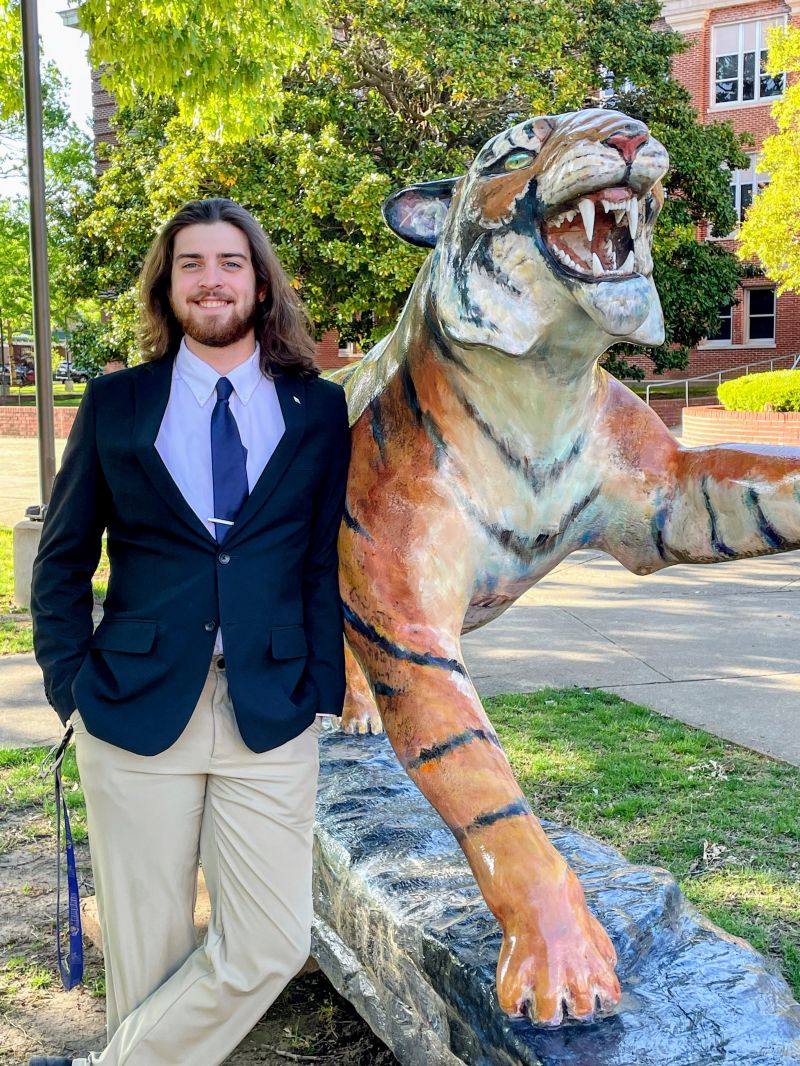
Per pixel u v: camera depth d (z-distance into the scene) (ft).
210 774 6.73
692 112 51.37
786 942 10.09
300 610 7.00
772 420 47.88
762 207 56.95
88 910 10.77
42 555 7.04
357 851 8.32
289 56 26.89
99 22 23.65
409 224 7.76
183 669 6.58
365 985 8.17
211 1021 6.81
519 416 7.11
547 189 6.02
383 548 7.24
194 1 22.97
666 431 8.05
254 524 6.71
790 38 55.62
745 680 18.67
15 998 9.71
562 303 6.39
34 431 74.54
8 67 29.35
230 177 41.50
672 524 7.90
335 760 10.02
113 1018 7.26
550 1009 5.96
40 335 24.49
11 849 12.73
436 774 6.67
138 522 6.73
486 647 21.31
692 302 52.26
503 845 6.36
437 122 43.06
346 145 43.75
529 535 7.58
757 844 12.23
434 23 41.78
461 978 6.62
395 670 7.06
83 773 6.80
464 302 6.59
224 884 6.86
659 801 13.48
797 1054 5.83
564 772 14.48
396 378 7.63
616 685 18.56
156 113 46.47
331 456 7.12
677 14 85.25
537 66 42.63
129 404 6.87
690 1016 6.14
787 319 87.10
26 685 19.02
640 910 7.00
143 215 44.80
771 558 31.42
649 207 6.19
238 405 6.91
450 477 7.28
